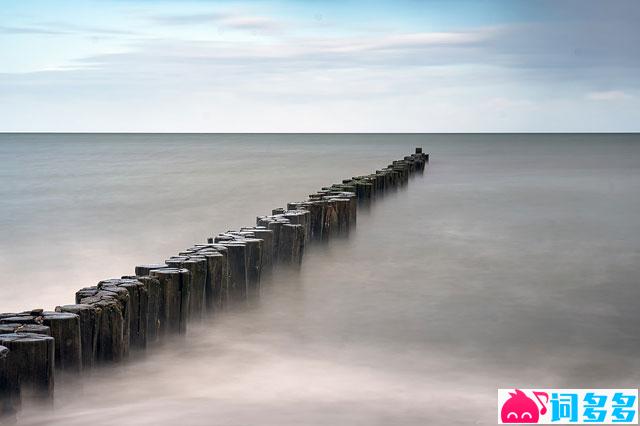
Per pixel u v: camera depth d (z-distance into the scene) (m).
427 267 11.44
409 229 15.65
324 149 82.25
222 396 5.78
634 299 9.43
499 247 13.52
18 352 5.11
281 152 72.25
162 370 6.45
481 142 111.06
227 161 51.97
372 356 6.93
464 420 5.24
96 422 5.13
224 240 8.84
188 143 128.50
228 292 8.19
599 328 8.02
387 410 5.43
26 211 20.97
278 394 5.81
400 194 23.39
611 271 11.31
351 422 5.16
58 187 28.94
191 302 7.35
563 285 10.25
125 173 38.06
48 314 5.69
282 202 23.45
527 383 6.21
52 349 5.23
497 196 23.22
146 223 18.42
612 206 20.70
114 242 15.44
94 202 23.33
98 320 5.96
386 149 79.62
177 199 24.30
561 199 22.53
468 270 11.27
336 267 11.32
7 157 60.16
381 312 8.59
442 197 22.69
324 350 7.09
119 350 6.10
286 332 7.68
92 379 5.93
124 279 6.68
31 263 13.11
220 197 24.98
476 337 7.62
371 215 17.83
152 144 118.94
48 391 5.21
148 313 6.64
